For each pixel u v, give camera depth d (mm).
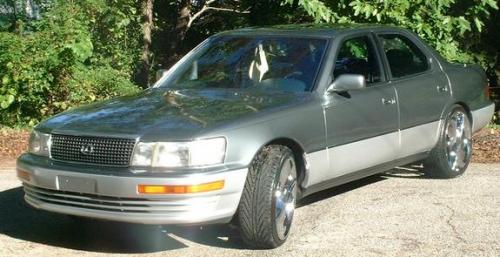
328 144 6387
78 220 6715
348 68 6926
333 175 6539
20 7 13875
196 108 5961
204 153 5422
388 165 7332
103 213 5477
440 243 5984
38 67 12336
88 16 13805
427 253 5738
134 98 6473
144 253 5836
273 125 5848
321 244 5973
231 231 6367
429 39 11688
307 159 6164
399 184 8086
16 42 12297
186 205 5316
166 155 5398
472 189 7809
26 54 12320
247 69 6812
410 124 7453
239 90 6543
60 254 5801
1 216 6926
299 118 6090
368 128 6848
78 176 5504
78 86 12750
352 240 6074
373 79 7160
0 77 12344
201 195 5336
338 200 7402
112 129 5586
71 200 5617
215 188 5387
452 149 8234
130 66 15492
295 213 6934
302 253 5750
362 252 5762
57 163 5695
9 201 7500
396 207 7094
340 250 5812
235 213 5684
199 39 19328
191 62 7227
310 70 6621
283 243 5965
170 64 18406
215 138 5477
